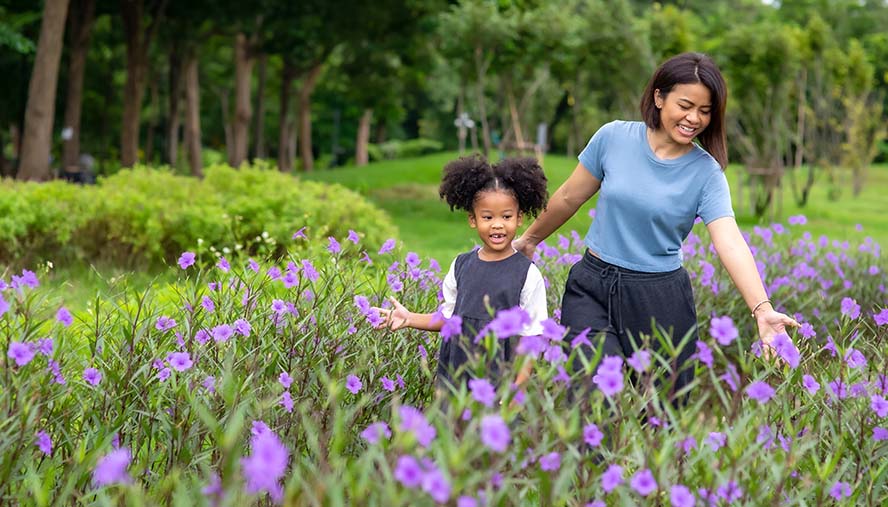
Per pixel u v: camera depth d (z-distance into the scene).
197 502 2.37
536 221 3.74
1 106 27.59
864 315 5.50
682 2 44.72
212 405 2.98
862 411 2.77
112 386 3.12
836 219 18.12
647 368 2.32
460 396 2.10
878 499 2.72
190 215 9.06
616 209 3.39
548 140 31.91
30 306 3.06
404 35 23.77
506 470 2.38
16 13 22.30
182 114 41.47
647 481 2.11
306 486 2.03
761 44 16.62
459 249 10.48
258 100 30.97
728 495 2.23
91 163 22.95
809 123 27.42
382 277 4.10
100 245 9.36
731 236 3.30
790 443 2.70
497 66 18.11
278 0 22.45
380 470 2.45
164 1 22.03
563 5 18.42
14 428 2.70
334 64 37.12
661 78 3.30
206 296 3.54
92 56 31.67
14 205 9.05
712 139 3.40
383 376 3.41
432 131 56.09
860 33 52.22
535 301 3.26
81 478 2.64
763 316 3.18
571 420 2.15
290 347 3.37
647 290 3.36
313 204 9.14
